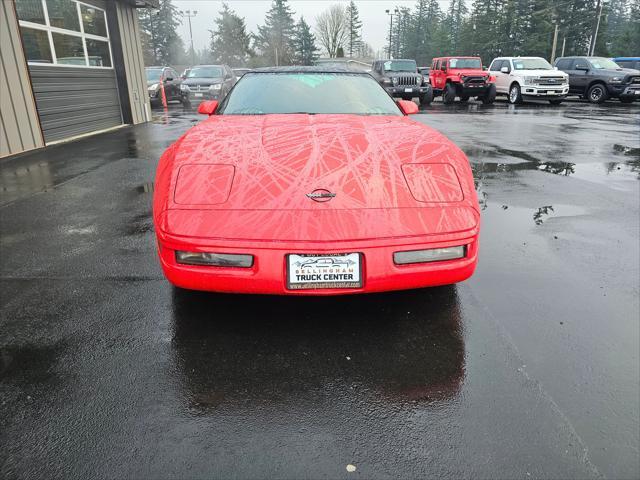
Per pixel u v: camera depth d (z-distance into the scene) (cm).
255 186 207
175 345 211
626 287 269
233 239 194
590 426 162
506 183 527
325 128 262
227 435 158
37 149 779
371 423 163
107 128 1075
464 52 7031
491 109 1625
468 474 142
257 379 187
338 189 206
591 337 218
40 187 517
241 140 243
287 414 168
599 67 1845
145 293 262
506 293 261
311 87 330
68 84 899
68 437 157
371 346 210
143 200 464
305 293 200
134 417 166
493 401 174
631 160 666
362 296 256
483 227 375
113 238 354
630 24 6203
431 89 1914
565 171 593
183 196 206
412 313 238
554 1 5600
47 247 335
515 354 204
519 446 153
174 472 142
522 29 5769
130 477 141
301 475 142
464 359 200
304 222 195
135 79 1170
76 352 206
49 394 178
